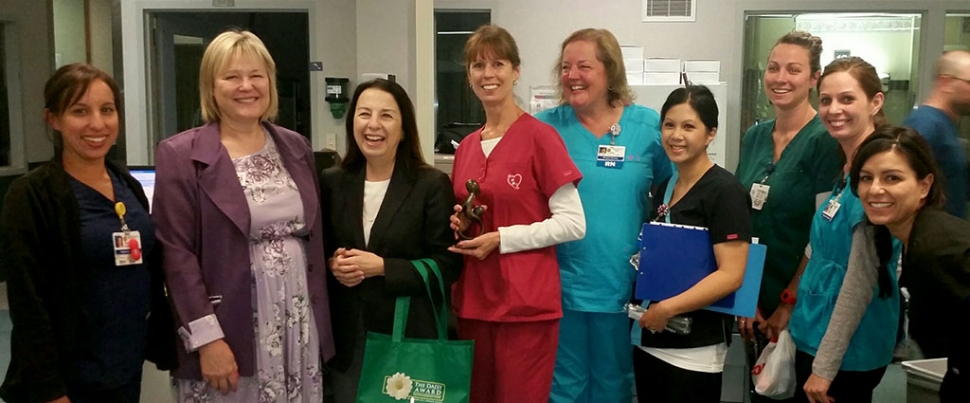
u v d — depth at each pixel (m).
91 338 1.84
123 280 1.86
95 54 8.02
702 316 2.22
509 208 2.23
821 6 5.20
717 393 2.27
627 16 5.30
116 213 1.86
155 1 5.71
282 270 1.97
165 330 2.00
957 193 2.57
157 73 5.91
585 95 2.40
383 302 2.10
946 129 2.56
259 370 1.95
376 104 2.09
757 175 2.73
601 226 2.42
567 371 2.49
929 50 5.25
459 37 5.75
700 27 5.27
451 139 5.51
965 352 1.72
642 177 2.45
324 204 2.18
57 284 1.79
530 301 2.21
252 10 5.68
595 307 2.41
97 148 1.83
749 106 5.52
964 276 1.65
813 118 2.62
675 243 2.21
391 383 2.06
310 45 5.63
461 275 2.28
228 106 1.92
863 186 1.87
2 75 6.71
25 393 1.75
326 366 2.17
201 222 1.91
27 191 1.76
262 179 1.97
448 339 2.19
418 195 2.12
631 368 2.50
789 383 2.30
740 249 2.15
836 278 2.17
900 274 2.06
